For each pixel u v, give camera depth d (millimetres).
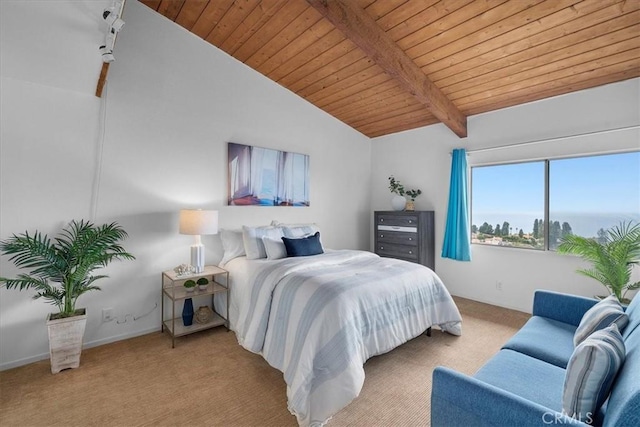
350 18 2521
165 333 2906
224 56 3434
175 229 3086
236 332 2615
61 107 2471
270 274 2477
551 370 1453
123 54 2773
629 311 1627
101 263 2459
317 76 3676
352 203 4938
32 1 1441
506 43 2660
